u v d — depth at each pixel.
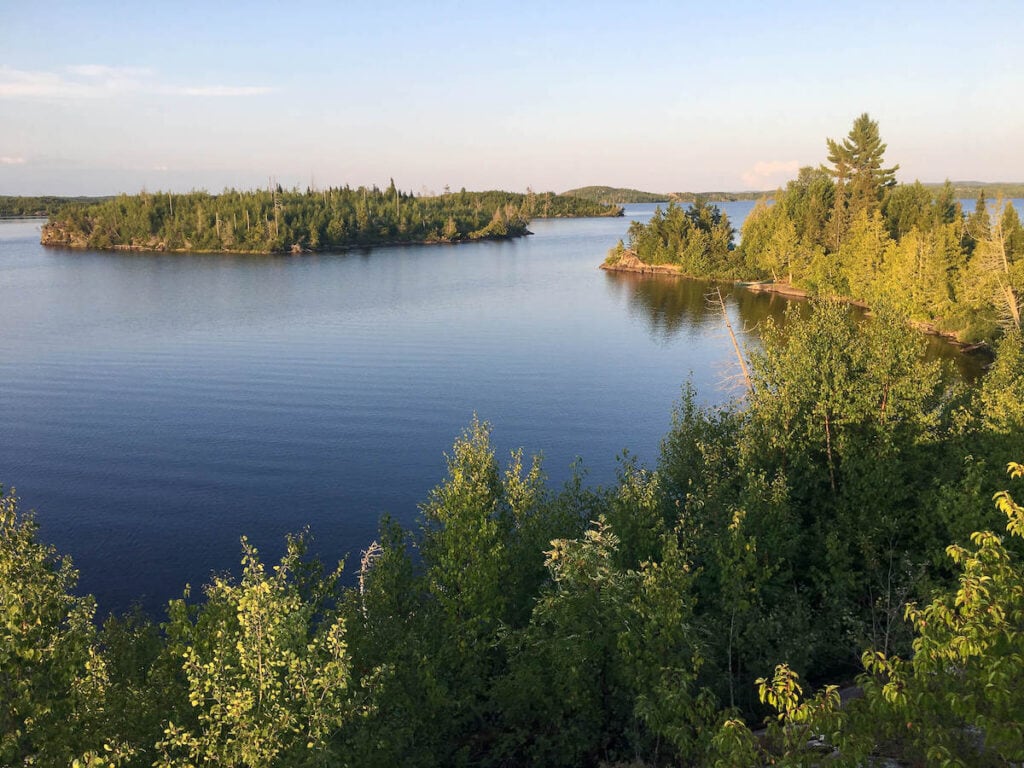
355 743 13.23
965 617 8.02
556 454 59.78
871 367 26.31
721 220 186.12
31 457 58.44
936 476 24.30
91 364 90.94
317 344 103.56
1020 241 96.31
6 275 188.62
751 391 30.95
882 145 154.25
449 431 65.50
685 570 16.28
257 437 63.78
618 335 108.00
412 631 18.41
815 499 25.17
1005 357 35.47
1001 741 7.41
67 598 12.07
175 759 11.77
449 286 166.50
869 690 8.28
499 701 17.58
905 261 99.12
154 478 54.59
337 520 48.31
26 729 10.77
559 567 17.11
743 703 17.97
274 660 11.97
